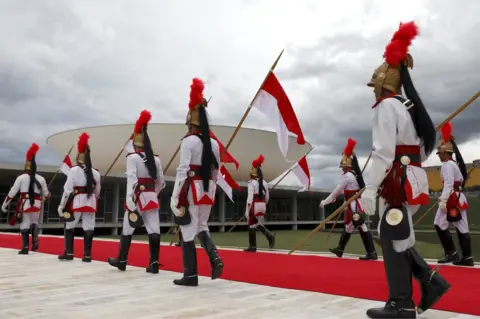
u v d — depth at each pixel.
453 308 2.81
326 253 7.32
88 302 3.05
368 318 2.57
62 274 4.56
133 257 6.35
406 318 2.48
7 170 14.20
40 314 2.67
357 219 6.03
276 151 21.47
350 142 6.43
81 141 5.97
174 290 3.57
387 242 2.56
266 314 2.67
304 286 3.75
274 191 24.48
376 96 2.77
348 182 6.27
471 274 4.51
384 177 2.54
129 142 5.07
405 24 2.76
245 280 4.12
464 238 5.39
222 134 19.89
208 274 4.59
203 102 3.98
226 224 21.92
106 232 19.45
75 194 5.83
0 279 4.18
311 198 29.61
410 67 2.73
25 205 6.95
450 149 5.50
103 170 20.67
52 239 10.43
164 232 20.25
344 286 3.73
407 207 2.68
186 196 3.83
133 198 4.67
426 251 8.14
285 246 9.91
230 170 20.41
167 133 19.44
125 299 3.17
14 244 9.01
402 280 2.51
